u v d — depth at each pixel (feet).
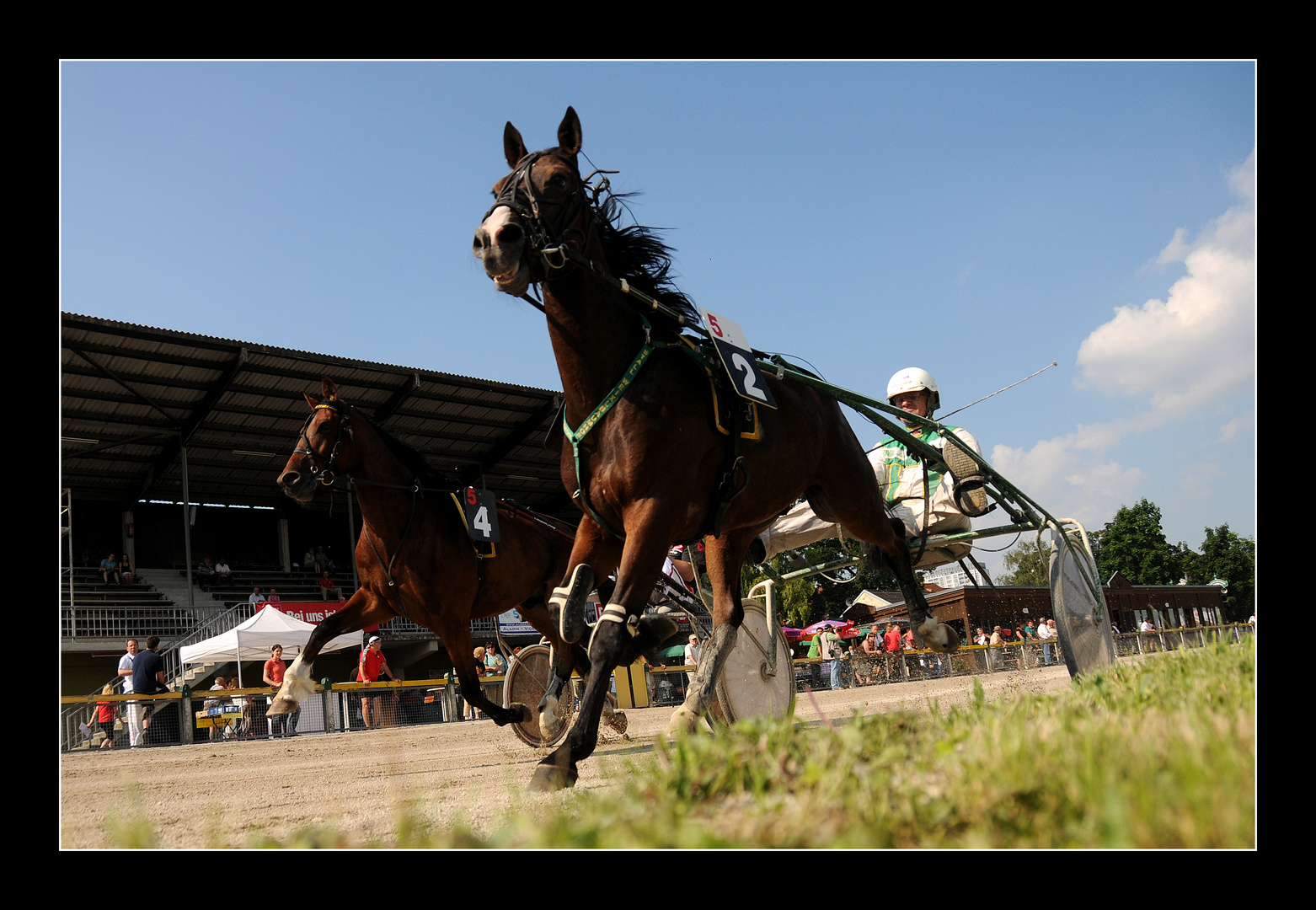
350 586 113.91
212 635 86.43
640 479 12.14
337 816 12.04
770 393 14.16
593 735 11.04
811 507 17.07
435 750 26.71
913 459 21.29
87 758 31.60
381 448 21.74
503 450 103.04
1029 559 168.45
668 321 13.64
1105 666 20.29
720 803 7.25
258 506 110.32
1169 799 5.27
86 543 100.01
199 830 11.27
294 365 80.53
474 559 22.35
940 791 6.56
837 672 57.72
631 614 11.62
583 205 12.76
